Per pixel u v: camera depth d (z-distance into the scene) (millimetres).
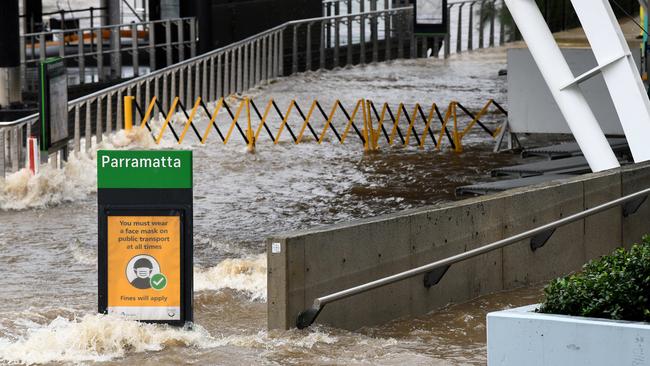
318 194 35781
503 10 80875
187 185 19312
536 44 31125
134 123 47250
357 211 33250
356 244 20469
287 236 19266
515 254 24344
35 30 59062
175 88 49781
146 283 19438
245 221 32062
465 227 22859
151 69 54656
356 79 62125
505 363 14648
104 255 19375
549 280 25391
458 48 75875
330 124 45094
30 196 34562
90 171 37906
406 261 21500
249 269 25234
